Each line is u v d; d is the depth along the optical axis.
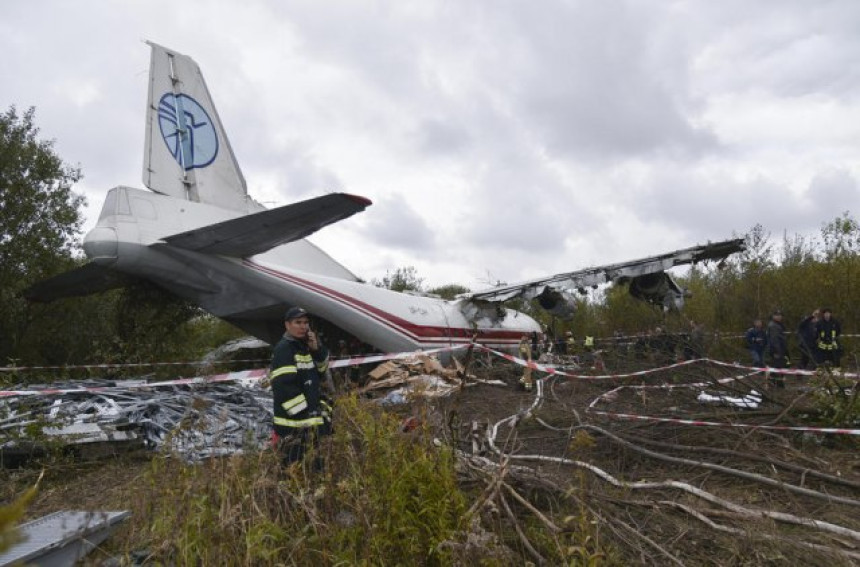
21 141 12.42
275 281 11.11
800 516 4.30
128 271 9.93
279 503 3.46
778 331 12.08
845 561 3.49
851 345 15.81
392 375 11.16
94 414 7.32
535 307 26.88
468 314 15.41
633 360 11.54
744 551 3.64
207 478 3.61
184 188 11.21
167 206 10.38
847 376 7.44
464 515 3.10
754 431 6.30
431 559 3.01
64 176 12.98
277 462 3.83
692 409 7.96
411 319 13.52
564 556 3.06
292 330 4.70
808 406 7.33
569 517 3.24
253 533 2.96
